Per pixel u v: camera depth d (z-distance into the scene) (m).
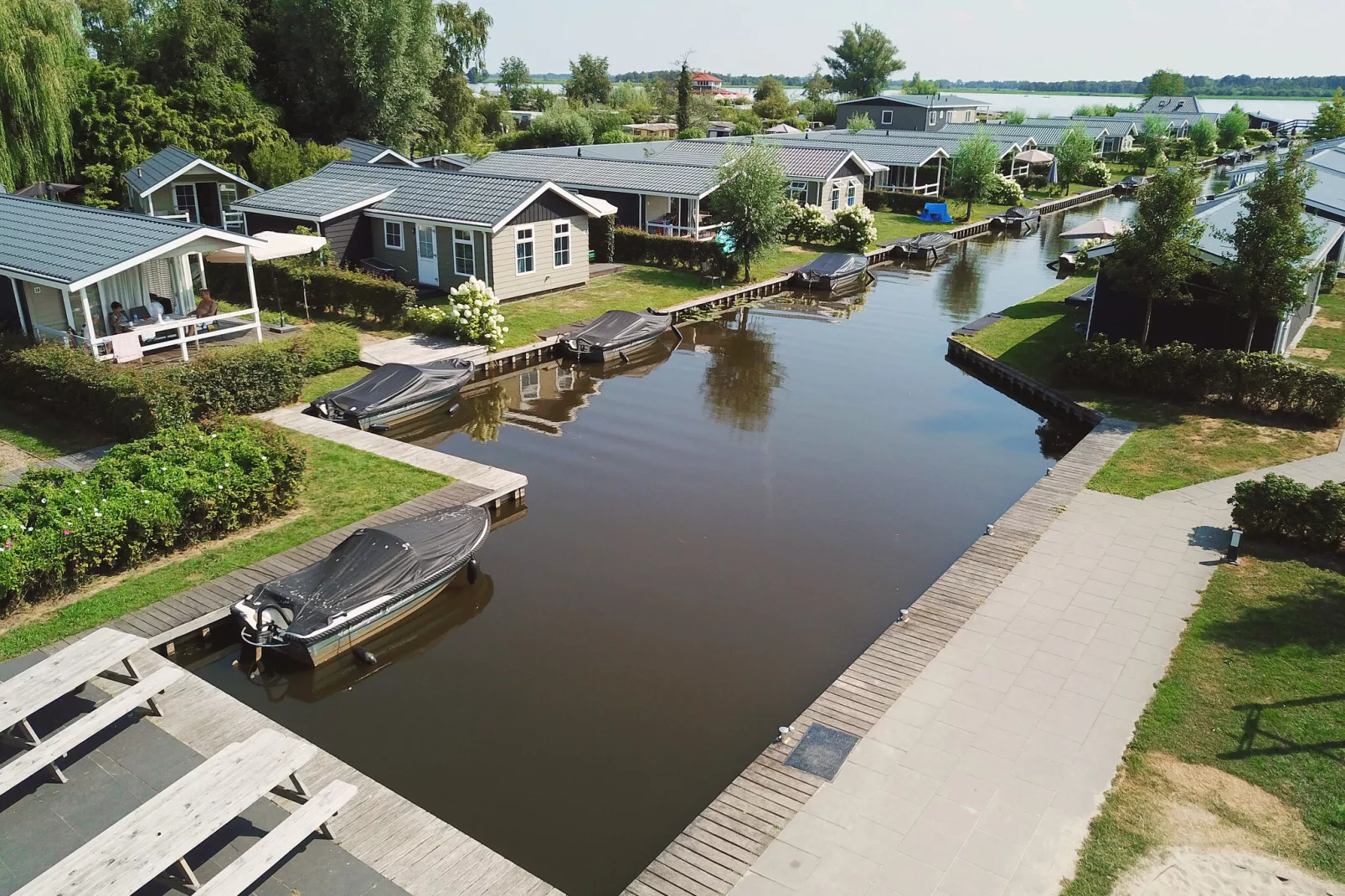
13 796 8.38
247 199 31.92
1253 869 8.12
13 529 12.02
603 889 8.74
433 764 10.44
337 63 51.56
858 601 14.04
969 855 8.40
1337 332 26.98
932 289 36.66
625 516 16.83
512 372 25.34
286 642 11.79
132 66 47.50
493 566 14.94
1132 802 8.98
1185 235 21.48
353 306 26.59
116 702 8.94
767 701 11.59
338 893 7.67
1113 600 12.84
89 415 17.98
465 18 61.59
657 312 29.52
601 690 11.81
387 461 17.64
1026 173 66.25
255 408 19.72
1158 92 130.62
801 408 23.00
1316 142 56.28
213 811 7.49
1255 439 18.91
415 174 32.34
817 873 8.22
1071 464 17.81
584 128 67.44
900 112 80.94
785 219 35.00
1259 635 11.82
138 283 22.39
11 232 22.59
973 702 10.63
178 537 13.84
